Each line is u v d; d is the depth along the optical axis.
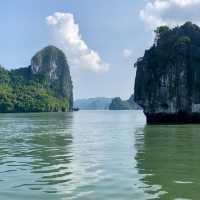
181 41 89.06
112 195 14.23
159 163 22.14
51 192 14.74
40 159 24.19
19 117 133.00
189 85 85.25
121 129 58.69
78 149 30.06
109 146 32.31
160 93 86.62
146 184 16.17
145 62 92.94
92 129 59.06
